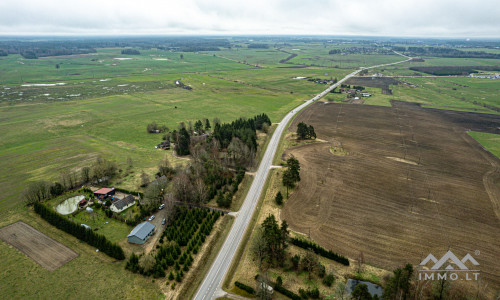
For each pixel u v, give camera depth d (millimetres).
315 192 98750
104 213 86750
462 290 60375
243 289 62031
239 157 121125
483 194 97438
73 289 60406
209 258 70938
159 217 86125
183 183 94000
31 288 60250
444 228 80312
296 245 74625
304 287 62469
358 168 115875
